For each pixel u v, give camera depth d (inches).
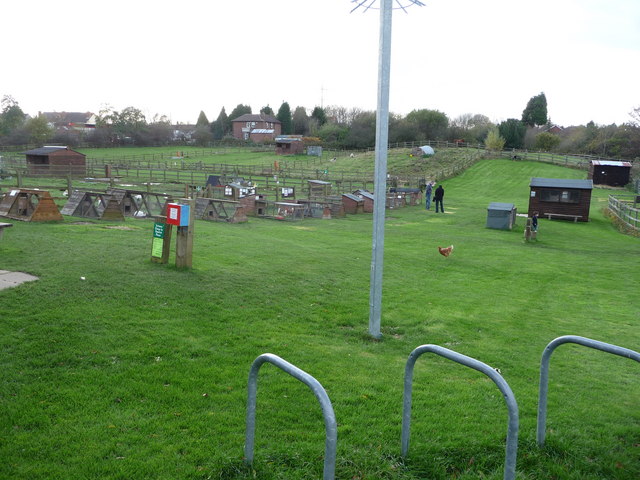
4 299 280.7
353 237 767.1
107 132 3969.0
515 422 137.3
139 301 305.4
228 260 450.9
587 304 451.5
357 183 1904.5
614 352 158.4
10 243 427.5
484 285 501.4
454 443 180.1
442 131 3806.6
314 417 194.4
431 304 402.3
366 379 237.6
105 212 663.8
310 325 313.6
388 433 185.3
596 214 1462.8
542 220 1288.1
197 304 315.6
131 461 157.2
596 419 212.4
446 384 241.6
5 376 203.9
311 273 443.2
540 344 324.2
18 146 3476.9
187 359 238.1
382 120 295.3
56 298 290.7
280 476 152.6
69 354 226.8
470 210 1395.2
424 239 812.6
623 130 3051.2
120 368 221.5
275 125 4702.3
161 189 1334.9
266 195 1369.3
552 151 3501.5
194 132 4586.6
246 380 221.3
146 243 481.7
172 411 190.1
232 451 164.7
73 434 169.5
